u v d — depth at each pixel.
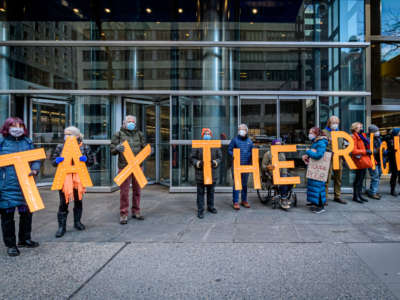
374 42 8.97
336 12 7.34
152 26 7.48
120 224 4.49
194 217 4.87
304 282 2.61
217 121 7.16
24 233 3.51
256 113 7.14
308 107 7.12
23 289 2.52
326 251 3.33
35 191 3.47
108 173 7.36
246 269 2.89
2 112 7.41
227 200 6.17
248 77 7.21
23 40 7.48
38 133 7.95
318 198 4.97
